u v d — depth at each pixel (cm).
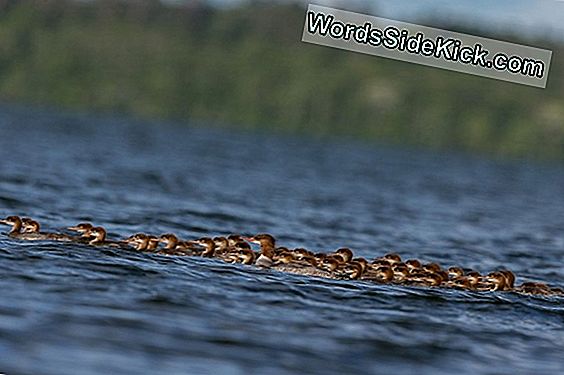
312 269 6612
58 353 4491
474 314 5941
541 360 5094
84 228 7106
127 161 19638
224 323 5191
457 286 6619
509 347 5288
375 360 4816
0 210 9331
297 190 16450
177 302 5512
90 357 4475
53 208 9969
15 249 6450
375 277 6600
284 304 5716
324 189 17400
